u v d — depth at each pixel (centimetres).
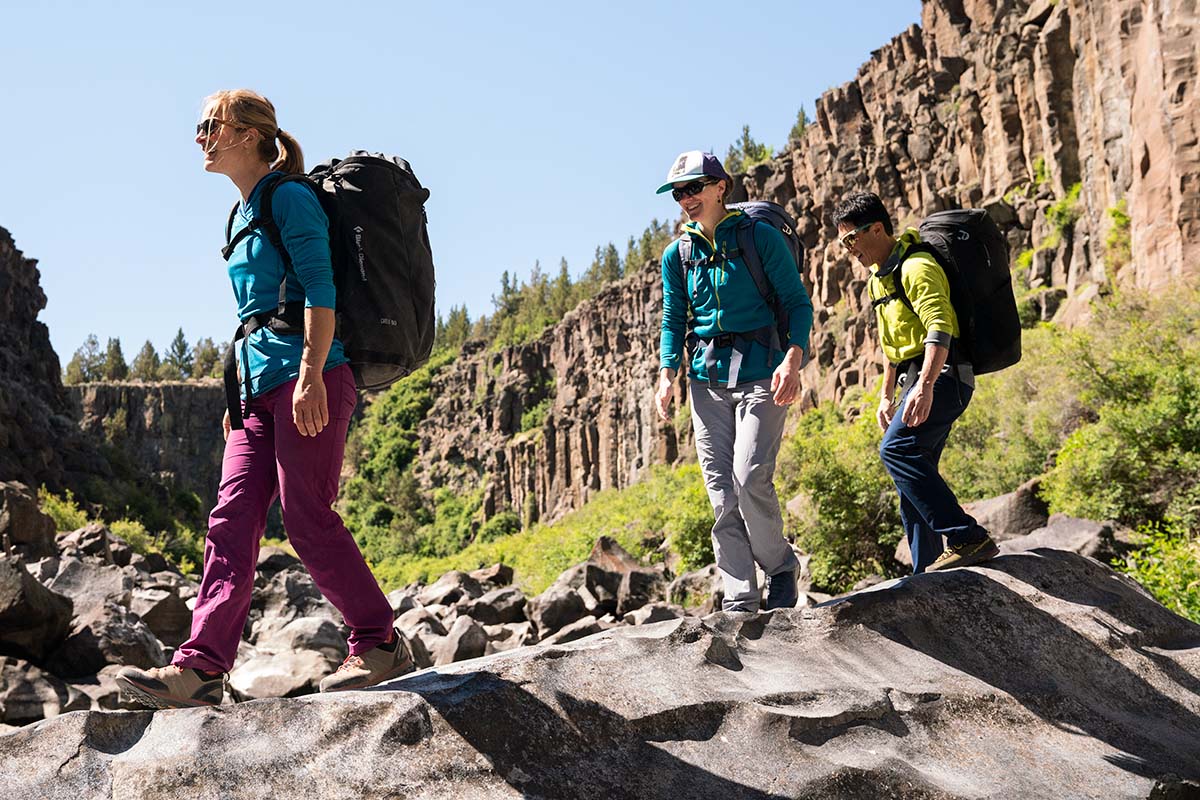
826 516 1409
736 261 380
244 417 270
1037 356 1991
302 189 266
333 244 274
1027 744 287
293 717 225
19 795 197
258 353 266
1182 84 2281
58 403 5422
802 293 380
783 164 5856
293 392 261
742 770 249
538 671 260
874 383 4716
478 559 6412
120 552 1430
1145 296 1809
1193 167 2245
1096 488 1188
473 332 17738
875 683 295
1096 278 3112
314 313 254
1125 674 331
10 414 3572
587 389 10550
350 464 15075
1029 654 326
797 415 5212
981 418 1905
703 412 390
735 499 379
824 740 265
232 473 264
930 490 369
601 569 1238
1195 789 284
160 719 222
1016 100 4066
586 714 250
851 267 5231
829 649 311
